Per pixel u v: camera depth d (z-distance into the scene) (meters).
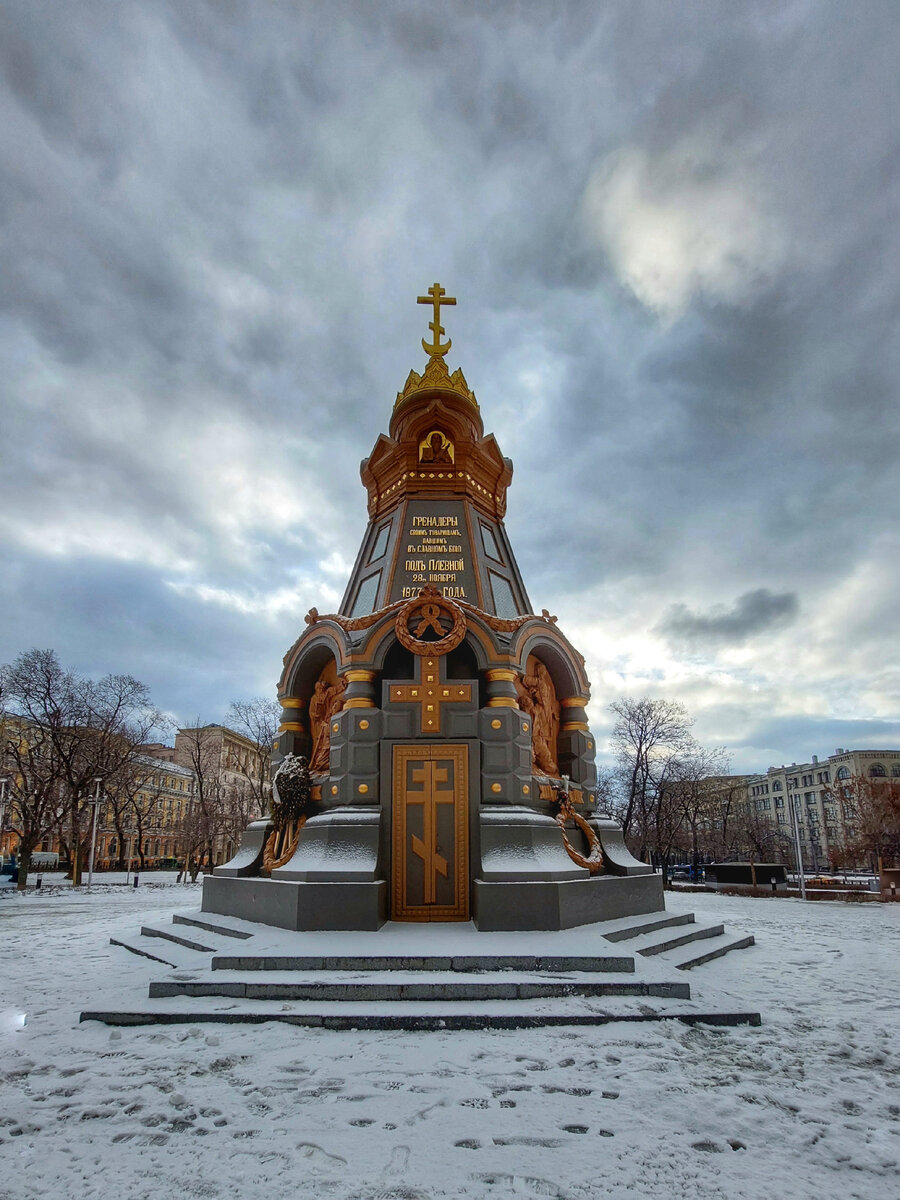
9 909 21.06
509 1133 4.55
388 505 15.20
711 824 54.75
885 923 16.64
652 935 10.79
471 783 11.00
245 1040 6.32
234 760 61.44
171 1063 5.74
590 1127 4.64
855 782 48.91
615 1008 7.04
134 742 45.28
